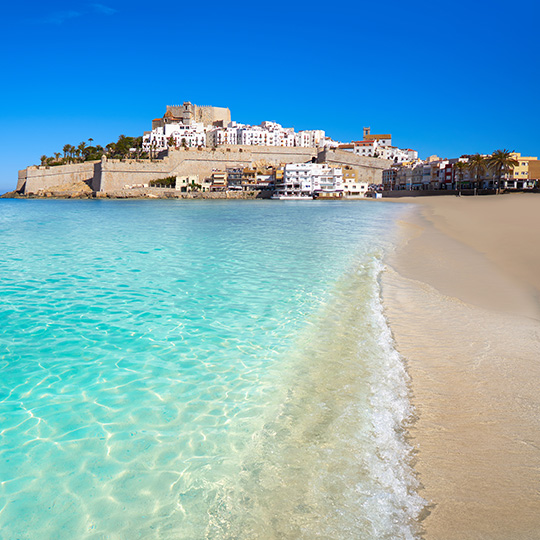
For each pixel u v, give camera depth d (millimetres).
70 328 8570
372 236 25531
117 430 4941
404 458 4375
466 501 3746
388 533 3385
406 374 6395
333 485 3959
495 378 6227
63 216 48375
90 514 3641
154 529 3463
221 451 4512
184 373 6484
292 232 28188
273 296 11008
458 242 22000
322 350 7352
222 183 147125
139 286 12102
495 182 105625
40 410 5410
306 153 166125
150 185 148750
